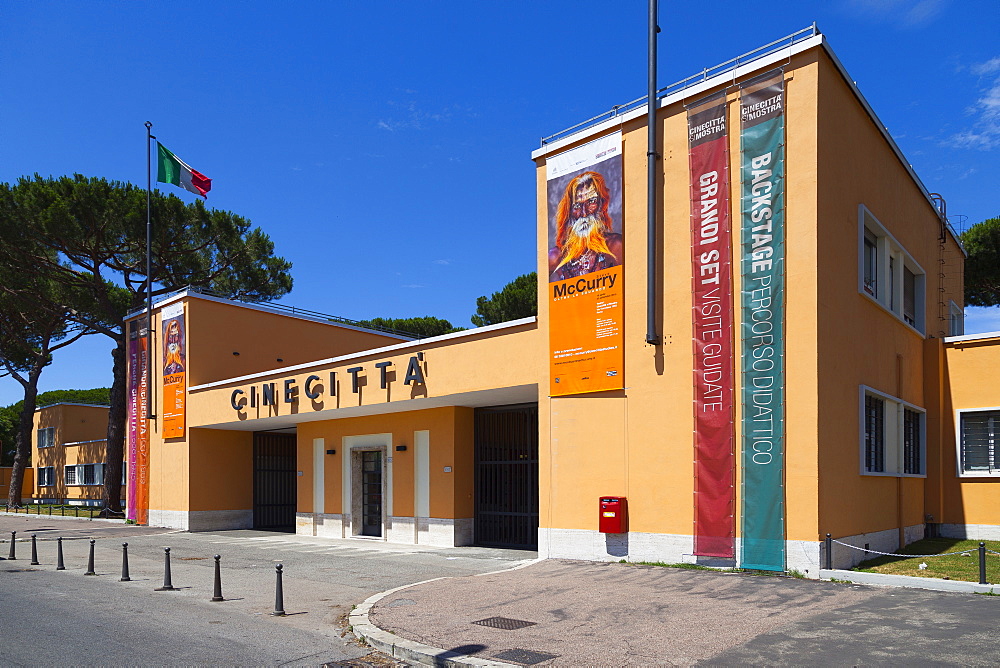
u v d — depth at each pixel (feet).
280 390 74.49
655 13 46.32
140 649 27.73
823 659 23.38
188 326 88.28
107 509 107.86
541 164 53.01
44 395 224.12
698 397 42.29
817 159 39.06
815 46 39.40
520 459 60.59
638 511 44.55
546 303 51.19
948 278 68.28
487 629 29.04
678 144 44.96
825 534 37.47
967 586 32.40
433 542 64.08
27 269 104.27
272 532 84.69
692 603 32.42
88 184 102.47
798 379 38.47
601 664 23.79
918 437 56.75
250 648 27.94
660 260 45.09
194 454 87.35
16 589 43.04
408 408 66.03
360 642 28.91
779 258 39.78
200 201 106.83
